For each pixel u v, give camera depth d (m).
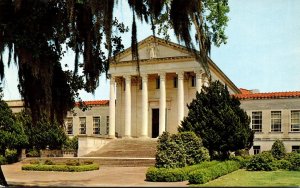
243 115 29.62
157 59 43.81
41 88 14.80
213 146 27.55
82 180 20.53
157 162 21.84
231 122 27.55
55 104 15.56
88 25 13.77
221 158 28.28
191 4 12.55
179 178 19.77
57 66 15.45
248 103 43.28
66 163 29.25
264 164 26.09
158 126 46.59
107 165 32.28
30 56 13.30
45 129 41.44
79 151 40.09
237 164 27.20
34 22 13.27
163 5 13.06
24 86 15.01
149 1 13.02
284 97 41.84
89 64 14.55
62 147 42.72
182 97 42.91
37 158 38.19
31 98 15.05
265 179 20.33
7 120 37.22
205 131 27.61
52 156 41.91
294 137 41.03
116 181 19.95
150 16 13.25
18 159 38.34
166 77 46.50
